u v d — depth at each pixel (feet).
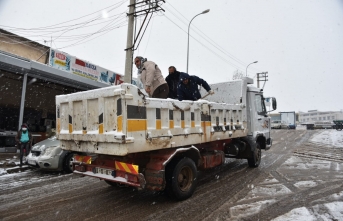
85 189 19.69
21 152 27.89
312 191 17.94
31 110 56.80
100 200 16.98
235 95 25.40
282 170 25.49
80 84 47.19
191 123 17.53
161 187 14.85
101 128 14.03
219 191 18.53
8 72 40.27
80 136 15.20
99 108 14.12
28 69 36.58
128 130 13.00
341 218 13.03
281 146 48.70
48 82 46.24
